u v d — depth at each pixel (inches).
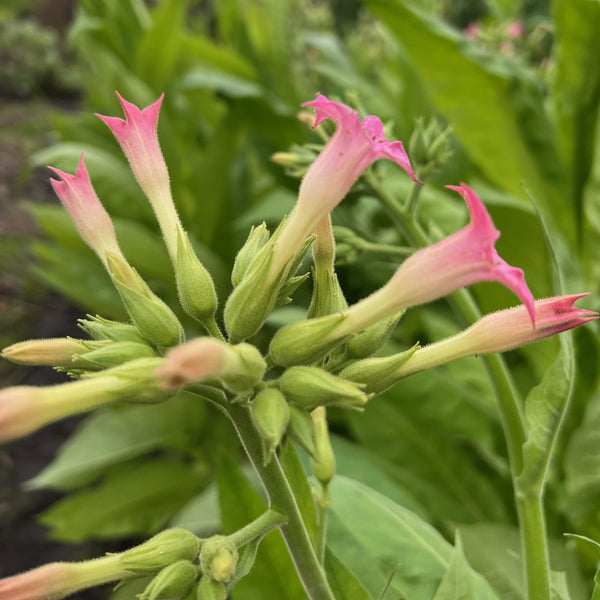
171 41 21.4
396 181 14.8
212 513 13.8
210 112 24.3
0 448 25.4
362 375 5.7
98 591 19.4
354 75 22.7
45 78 73.2
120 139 6.5
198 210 20.0
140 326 5.5
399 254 8.8
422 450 12.8
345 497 9.0
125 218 19.1
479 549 10.3
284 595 7.8
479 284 12.2
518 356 14.4
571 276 12.2
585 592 10.3
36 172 48.1
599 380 11.2
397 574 8.3
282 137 19.4
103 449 17.1
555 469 12.1
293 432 5.2
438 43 13.0
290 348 5.4
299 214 5.6
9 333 31.0
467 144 14.5
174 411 17.9
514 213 12.0
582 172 13.8
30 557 20.7
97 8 22.0
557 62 13.3
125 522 18.0
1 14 88.5
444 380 12.5
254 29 24.1
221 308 17.8
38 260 36.8
